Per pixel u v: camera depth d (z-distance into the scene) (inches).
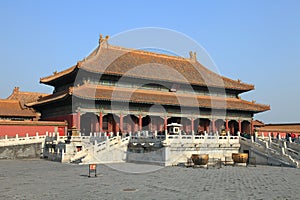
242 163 1696.6
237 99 3275.1
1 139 2102.6
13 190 914.7
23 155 2117.4
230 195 840.9
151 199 787.4
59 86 3002.0
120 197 813.2
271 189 938.7
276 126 3612.2
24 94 3597.4
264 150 1793.8
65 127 2469.2
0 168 1512.1
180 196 826.2
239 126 3102.9
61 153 1888.5
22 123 2345.0
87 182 1073.5
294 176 1250.6
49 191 898.7
